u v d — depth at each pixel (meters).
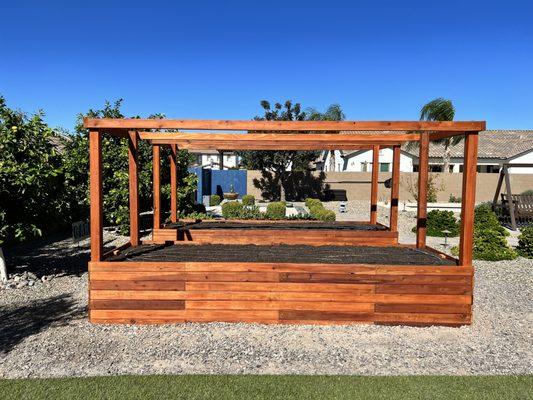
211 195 24.45
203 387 3.21
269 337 4.30
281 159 24.30
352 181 25.41
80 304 5.35
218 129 4.60
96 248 4.70
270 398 3.06
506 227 13.88
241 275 4.66
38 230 6.22
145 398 3.04
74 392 3.12
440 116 22.73
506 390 3.23
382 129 4.62
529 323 4.83
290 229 8.17
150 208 11.53
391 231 7.69
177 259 5.25
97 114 11.00
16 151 6.13
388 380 3.37
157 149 7.75
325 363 3.70
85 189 9.58
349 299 4.67
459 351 4.01
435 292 4.68
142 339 4.22
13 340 4.18
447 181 24.16
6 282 6.25
